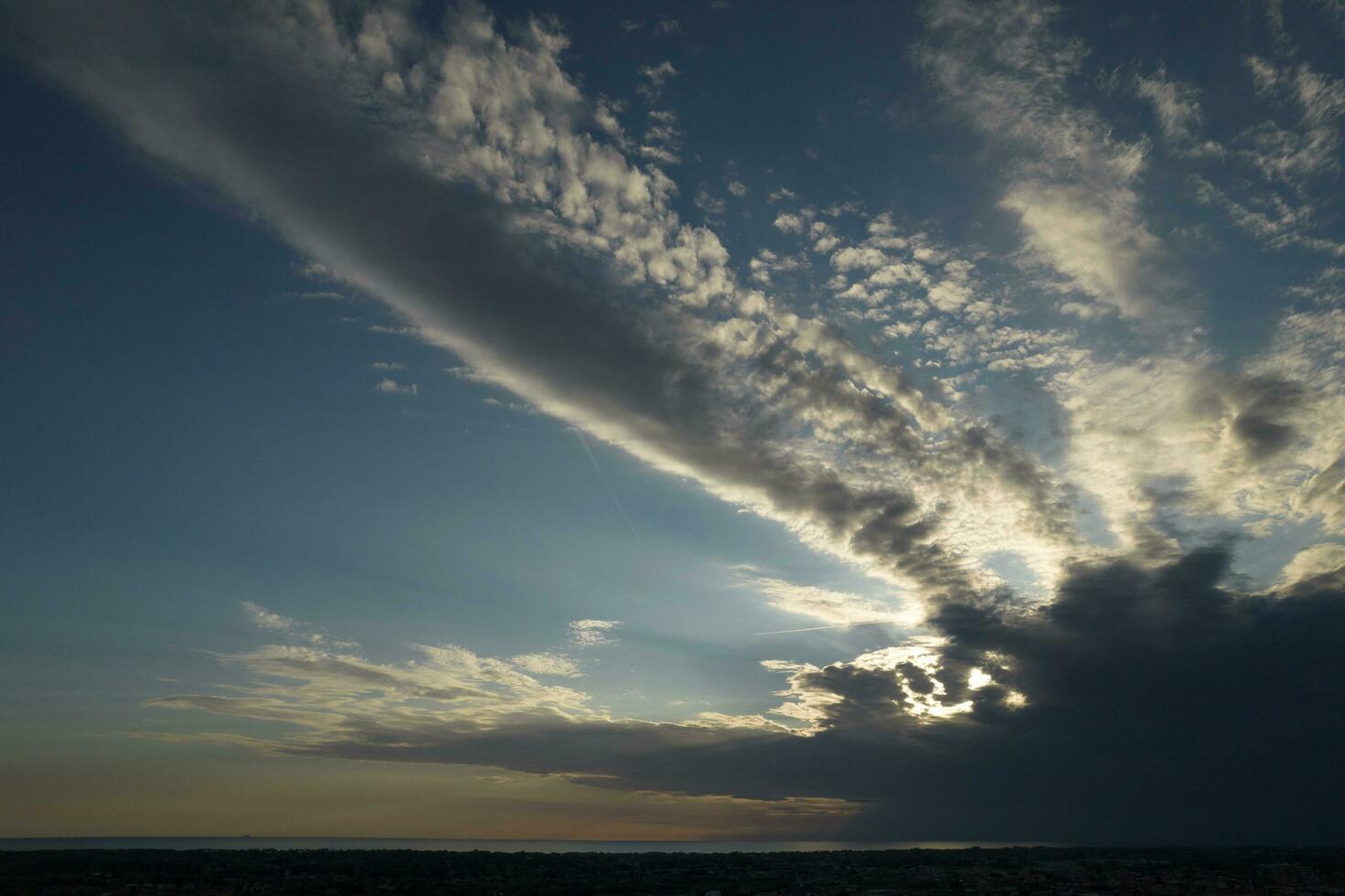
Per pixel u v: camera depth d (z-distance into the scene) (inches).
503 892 7844.5
